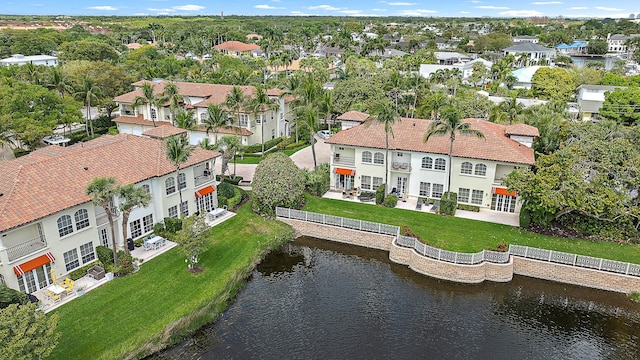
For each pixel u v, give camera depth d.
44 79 82.38
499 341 32.56
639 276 37.47
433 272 40.44
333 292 38.22
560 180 42.94
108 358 28.20
